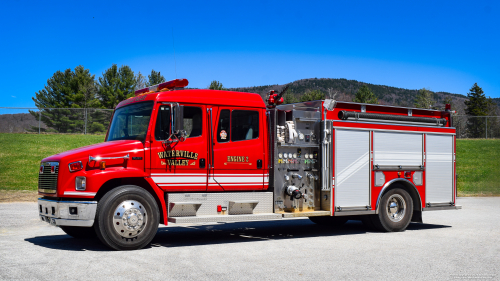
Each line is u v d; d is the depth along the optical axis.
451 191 10.84
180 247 7.52
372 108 9.98
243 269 5.85
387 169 9.84
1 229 9.39
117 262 6.16
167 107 7.60
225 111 8.15
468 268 6.07
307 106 9.40
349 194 9.31
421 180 10.34
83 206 6.79
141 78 51.81
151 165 7.37
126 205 7.02
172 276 5.42
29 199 15.55
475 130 43.94
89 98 48.66
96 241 8.02
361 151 9.52
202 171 7.81
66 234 8.82
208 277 5.39
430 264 6.30
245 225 11.02
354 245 7.88
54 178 7.09
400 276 5.59
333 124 9.16
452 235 9.23
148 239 7.21
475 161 31.84
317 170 9.11
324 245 7.86
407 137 10.22
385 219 9.73
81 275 5.39
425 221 11.95
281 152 8.67
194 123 7.83
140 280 5.21
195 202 7.67
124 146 7.21
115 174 7.03
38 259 6.30
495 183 24.64
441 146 10.76
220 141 8.04
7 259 6.29
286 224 11.33
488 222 11.65
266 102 8.85
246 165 8.28
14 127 35.09
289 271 5.77
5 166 22.55
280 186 8.62
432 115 10.98
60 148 28.58
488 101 81.19
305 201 8.95
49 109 34.44
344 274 5.65
